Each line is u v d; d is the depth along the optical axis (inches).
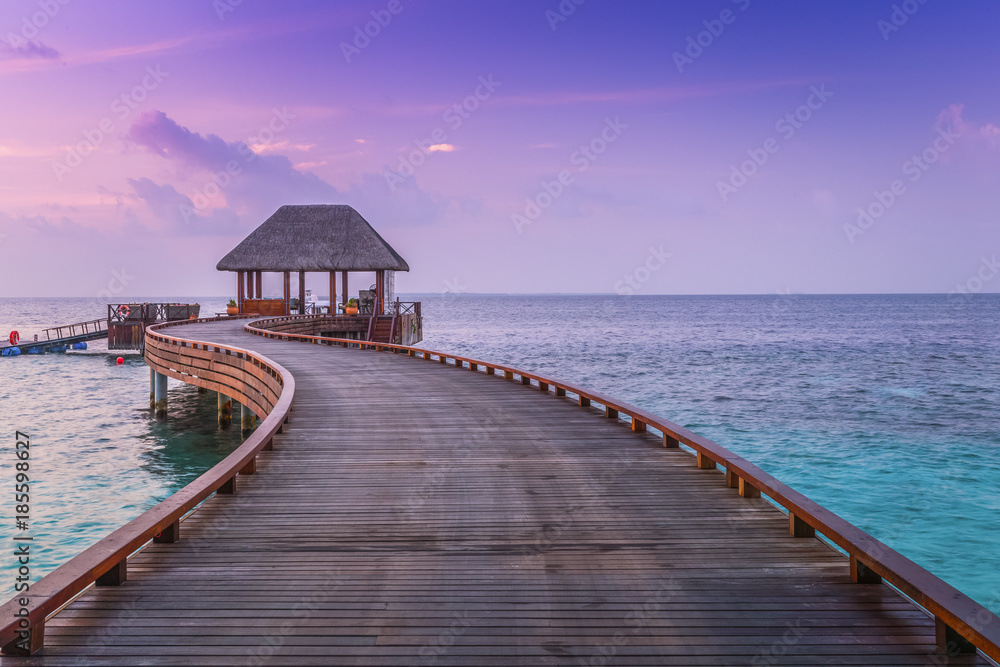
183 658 134.3
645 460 308.7
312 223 1648.6
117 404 1025.5
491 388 561.0
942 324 3754.9
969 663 132.3
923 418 902.4
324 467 295.9
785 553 192.4
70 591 141.3
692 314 5625.0
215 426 842.8
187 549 195.6
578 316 5383.9
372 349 951.0
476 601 161.5
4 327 3747.5
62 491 542.9
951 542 440.5
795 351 2039.9
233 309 1587.1
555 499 247.6
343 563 185.3
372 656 135.9
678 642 141.6
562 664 133.0
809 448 715.4
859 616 152.8
